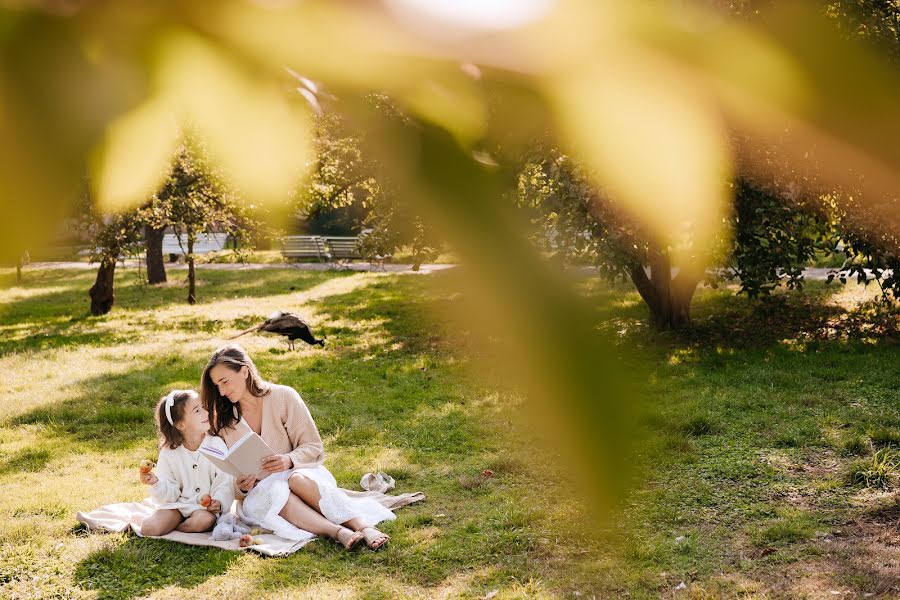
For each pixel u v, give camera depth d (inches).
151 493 232.5
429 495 257.9
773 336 470.3
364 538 222.7
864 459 271.9
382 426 333.7
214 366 230.1
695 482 252.2
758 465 269.3
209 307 717.3
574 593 191.0
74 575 209.6
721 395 348.5
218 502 232.5
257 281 864.9
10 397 395.2
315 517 226.4
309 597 195.9
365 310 650.2
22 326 637.3
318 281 843.4
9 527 233.8
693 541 211.8
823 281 607.8
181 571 211.6
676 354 435.2
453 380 402.9
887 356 411.8
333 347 512.7
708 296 584.1
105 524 234.1
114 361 486.0
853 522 226.5
